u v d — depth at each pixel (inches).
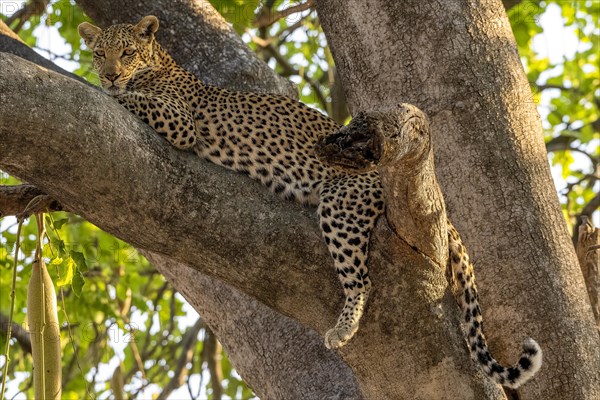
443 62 402.6
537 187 392.2
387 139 265.7
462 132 395.5
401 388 338.6
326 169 408.5
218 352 693.3
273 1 662.5
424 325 333.1
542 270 381.1
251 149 412.5
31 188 377.7
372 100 412.5
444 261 330.6
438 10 407.5
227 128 415.5
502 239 384.2
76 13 695.7
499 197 387.9
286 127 419.2
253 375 419.8
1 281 692.1
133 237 318.0
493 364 336.5
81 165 293.3
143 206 308.8
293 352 407.8
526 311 377.7
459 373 337.7
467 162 392.8
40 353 351.3
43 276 361.7
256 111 421.4
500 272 381.4
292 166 410.3
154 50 471.5
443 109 398.3
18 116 277.7
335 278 335.9
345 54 422.0
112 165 298.0
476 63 402.3
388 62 409.7
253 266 327.0
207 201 317.4
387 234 328.5
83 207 307.3
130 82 465.1
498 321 380.5
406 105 275.9
